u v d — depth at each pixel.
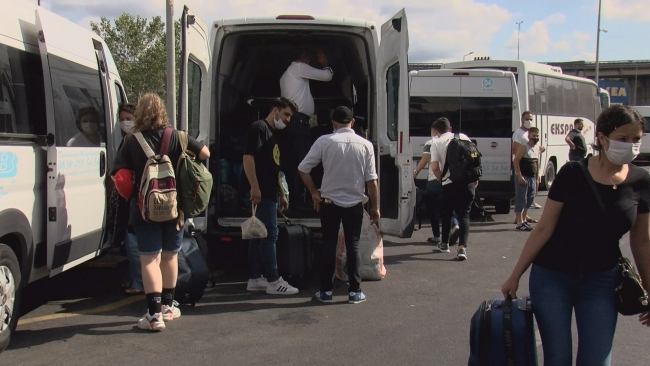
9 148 4.62
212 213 7.16
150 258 5.24
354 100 8.68
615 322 3.29
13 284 4.76
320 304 6.20
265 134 6.22
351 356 4.79
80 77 6.06
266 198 6.32
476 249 9.23
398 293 6.64
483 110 12.37
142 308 5.98
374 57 7.31
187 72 6.42
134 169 5.15
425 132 12.43
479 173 8.32
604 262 3.30
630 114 3.15
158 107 5.21
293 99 7.89
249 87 8.58
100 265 7.50
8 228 4.58
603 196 3.25
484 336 3.33
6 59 4.77
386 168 7.41
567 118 17.91
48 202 5.14
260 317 5.75
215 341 5.08
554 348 3.26
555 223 3.37
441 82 12.41
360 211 6.15
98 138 6.36
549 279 3.36
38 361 4.58
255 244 6.62
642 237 3.37
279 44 7.98
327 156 6.03
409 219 7.13
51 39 5.44
